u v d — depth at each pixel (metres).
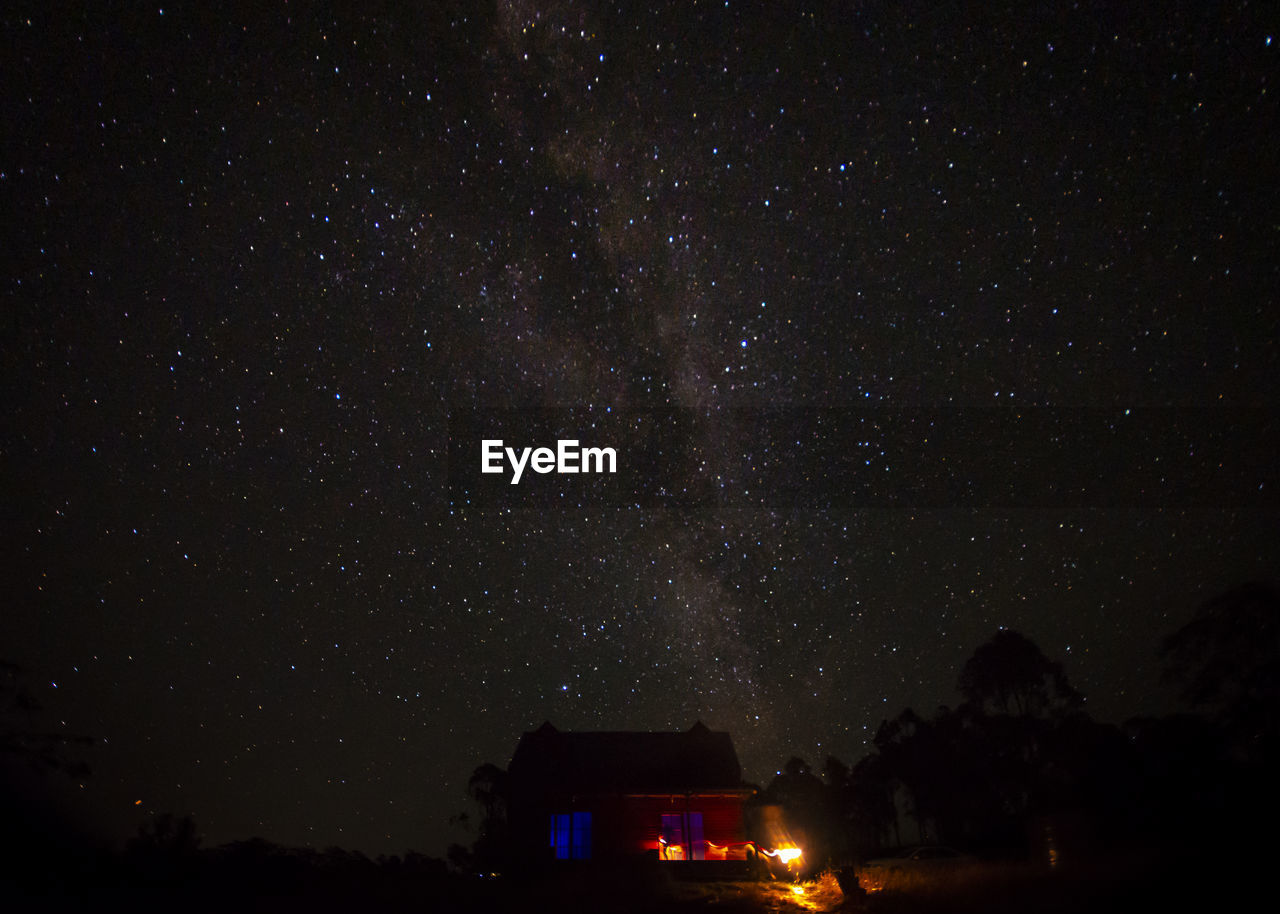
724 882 18.42
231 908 13.13
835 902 15.14
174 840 17.42
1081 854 13.77
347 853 19.64
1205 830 13.68
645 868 20.27
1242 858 11.97
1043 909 11.77
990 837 23.98
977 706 31.05
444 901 14.79
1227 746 16.44
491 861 22.12
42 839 15.63
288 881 15.65
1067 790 17.25
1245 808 14.23
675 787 22.38
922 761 32.53
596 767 23.84
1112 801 15.93
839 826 36.44
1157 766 16.19
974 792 29.86
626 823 22.11
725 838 22.09
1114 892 11.74
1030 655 30.16
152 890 13.88
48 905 12.38
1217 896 10.95
